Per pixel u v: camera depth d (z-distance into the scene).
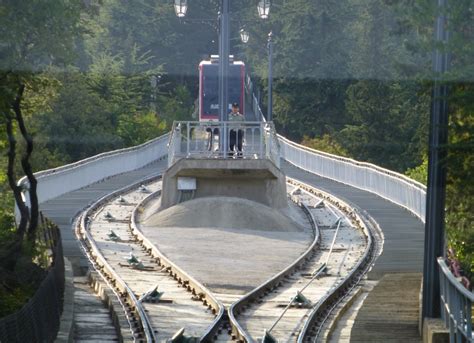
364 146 94.62
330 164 125.62
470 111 47.62
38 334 39.81
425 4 45.47
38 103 62.56
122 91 93.25
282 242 83.44
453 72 46.03
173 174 95.25
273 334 50.00
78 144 114.31
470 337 37.03
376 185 109.81
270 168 94.50
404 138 81.69
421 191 92.44
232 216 90.06
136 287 61.34
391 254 76.19
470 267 57.75
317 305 55.97
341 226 92.56
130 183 119.81
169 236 84.12
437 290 46.56
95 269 68.31
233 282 65.00
